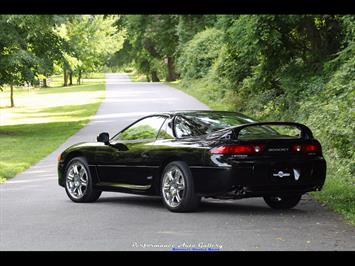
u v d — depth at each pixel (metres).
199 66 74.31
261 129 13.21
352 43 25.41
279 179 12.48
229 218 12.35
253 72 38.50
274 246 9.68
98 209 13.99
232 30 31.30
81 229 11.50
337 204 13.56
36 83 38.41
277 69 33.62
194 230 11.12
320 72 30.58
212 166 12.41
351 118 14.54
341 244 9.77
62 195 16.55
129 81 128.75
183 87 80.12
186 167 12.93
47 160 25.50
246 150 12.32
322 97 23.30
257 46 30.72
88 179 15.05
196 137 13.11
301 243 9.88
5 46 36.22
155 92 75.94
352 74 21.78
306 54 32.56
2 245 10.24
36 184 18.89
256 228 11.23
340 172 16.98
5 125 46.19
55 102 70.00
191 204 12.95
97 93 81.56
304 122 27.73
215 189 12.48
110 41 109.50
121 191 14.42
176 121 13.65
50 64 39.16
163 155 13.39
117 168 14.43
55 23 35.50
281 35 30.88
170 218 12.45
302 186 12.70
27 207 14.46
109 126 40.53
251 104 39.62
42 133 38.62
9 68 37.19
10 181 19.66
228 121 13.48
